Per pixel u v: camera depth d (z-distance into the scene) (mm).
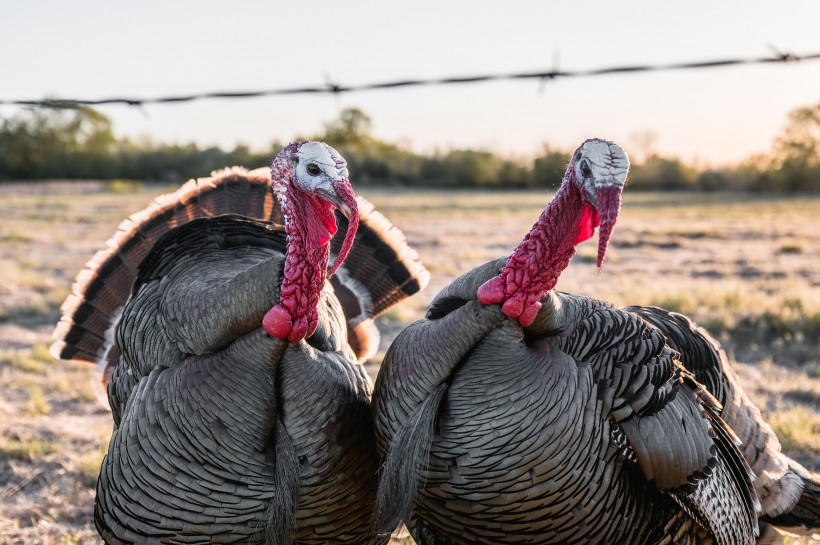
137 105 3996
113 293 4305
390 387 3342
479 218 28359
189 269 3604
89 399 7254
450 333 3223
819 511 3965
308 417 3242
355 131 69500
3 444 6000
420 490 3340
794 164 66938
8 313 10648
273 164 3252
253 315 3150
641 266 15297
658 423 3344
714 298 10555
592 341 3334
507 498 3207
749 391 7273
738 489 3664
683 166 71750
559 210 3174
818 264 15695
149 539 3211
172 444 3154
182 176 66562
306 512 3324
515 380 3180
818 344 8773
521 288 3158
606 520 3336
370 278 4500
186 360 3264
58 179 69562
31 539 4867
